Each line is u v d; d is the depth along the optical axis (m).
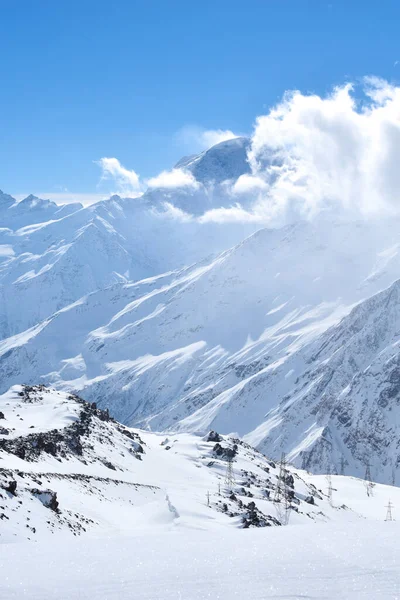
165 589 15.73
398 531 24.19
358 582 15.85
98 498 75.31
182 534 27.39
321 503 153.38
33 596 15.45
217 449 168.62
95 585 16.27
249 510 88.38
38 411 130.75
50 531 47.06
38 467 78.50
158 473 123.38
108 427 140.50
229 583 16.08
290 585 15.70
